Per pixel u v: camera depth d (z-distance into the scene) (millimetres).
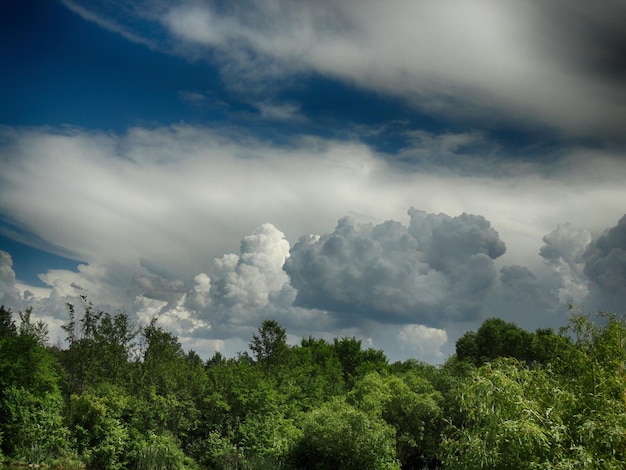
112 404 43156
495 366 19906
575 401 17734
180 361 52125
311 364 69125
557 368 19844
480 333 80250
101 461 40188
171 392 47469
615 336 18656
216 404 47688
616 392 17625
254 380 50125
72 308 47906
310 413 47375
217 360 69250
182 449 45094
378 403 48656
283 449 44094
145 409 44594
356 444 41625
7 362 40156
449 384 57250
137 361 49312
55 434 40375
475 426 18438
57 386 42812
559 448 16422
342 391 61938
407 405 49438
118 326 49156
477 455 17219
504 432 16734
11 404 39156
